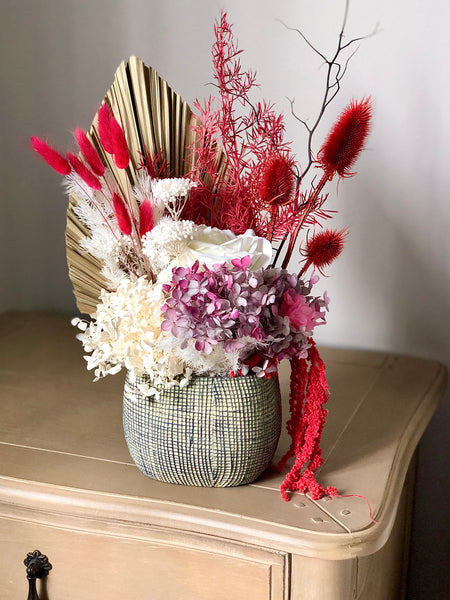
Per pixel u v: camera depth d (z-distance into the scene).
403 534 1.28
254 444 0.83
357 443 0.98
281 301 0.81
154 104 0.89
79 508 0.84
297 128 1.31
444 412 1.35
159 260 0.81
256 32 1.29
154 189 0.82
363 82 1.26
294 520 0.79
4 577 0.94
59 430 1.01
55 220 1.50
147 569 0.87
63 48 1.40
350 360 1.31
